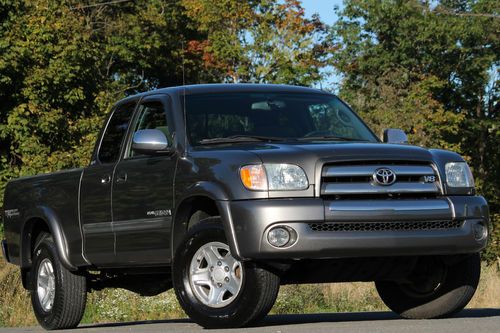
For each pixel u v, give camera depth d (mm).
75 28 43062
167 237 10969
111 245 11961
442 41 57969
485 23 57875
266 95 11930
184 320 16125
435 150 10742
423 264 11484
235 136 11195
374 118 50844
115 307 19938
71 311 12977
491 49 59312
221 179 10148
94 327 13414
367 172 10062
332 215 9828
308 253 9773
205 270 10406
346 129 11961
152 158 11398
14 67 41219
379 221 9969
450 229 10391
